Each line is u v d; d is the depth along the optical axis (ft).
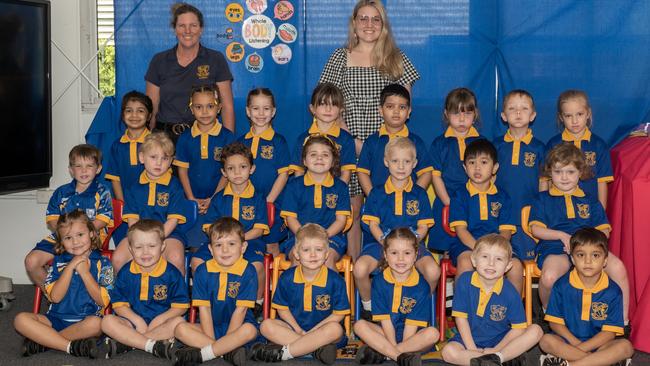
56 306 13.67
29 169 16.33
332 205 14.87
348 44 16.55
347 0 16.76
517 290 13.34
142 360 13.21
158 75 16.61
